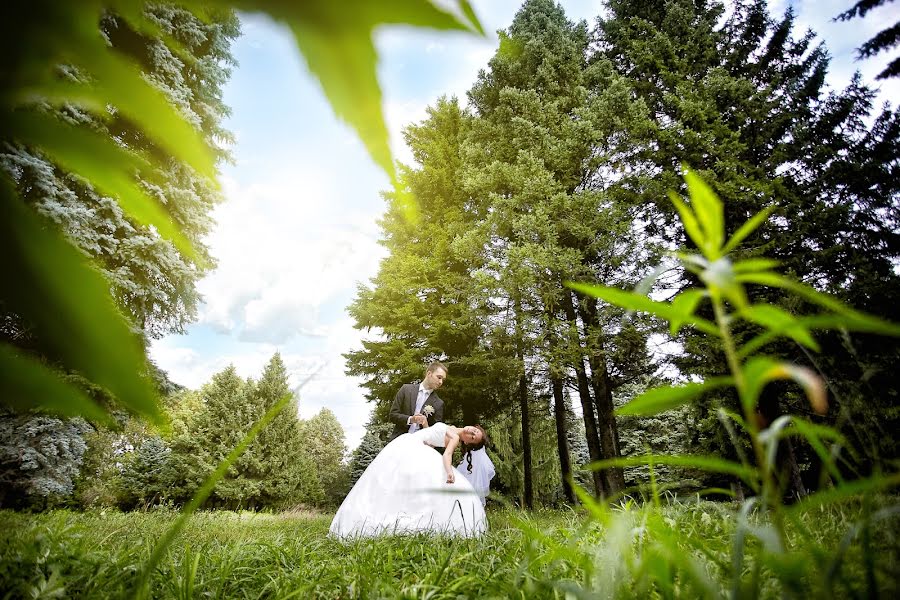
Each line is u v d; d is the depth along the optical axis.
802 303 4.88
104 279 0.24
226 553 1.74
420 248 13.27
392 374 12.18
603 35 12.75
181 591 1.18
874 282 5.91
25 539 1.39
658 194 8.20
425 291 13.02
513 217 9.27
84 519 3.70
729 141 7.47
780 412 6.44
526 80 12.34
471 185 10.48
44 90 0.23
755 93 8.34
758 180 7.30
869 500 0.51
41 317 0.23
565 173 9.83
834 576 0.49
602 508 0.56
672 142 7.98
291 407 23.03
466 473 5.17
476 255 10.45
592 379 9.24
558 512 4.60
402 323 12.20
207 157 0.26
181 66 8.15
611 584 0.79
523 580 1.13
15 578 1.09
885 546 0.64
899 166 7.30
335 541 2.47
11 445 8.14
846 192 7.68
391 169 0.19
